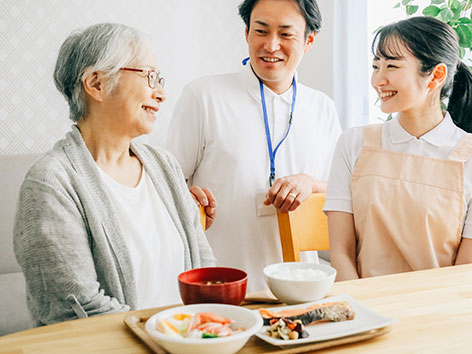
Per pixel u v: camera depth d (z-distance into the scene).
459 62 1.56
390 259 1.49
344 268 1.49
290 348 0.78
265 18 1.77
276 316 0.86
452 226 1.44
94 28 1.23
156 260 1.32
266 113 1.97
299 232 1.67
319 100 2.11
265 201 1.78
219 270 0.96
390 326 0.85
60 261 1.10
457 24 2.20
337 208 1.57
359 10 3.07
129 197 1.32
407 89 1.45
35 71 3.18
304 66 3.64
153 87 1.26
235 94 1.98
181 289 0.90
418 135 1.53
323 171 2.13
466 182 1.45
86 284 1.11
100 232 1.18
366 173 1.52
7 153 3.17
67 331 0.86
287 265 1.05
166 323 0.76
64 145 1.25
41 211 1.12
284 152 1.99
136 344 0.81
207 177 1.99
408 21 1.46
